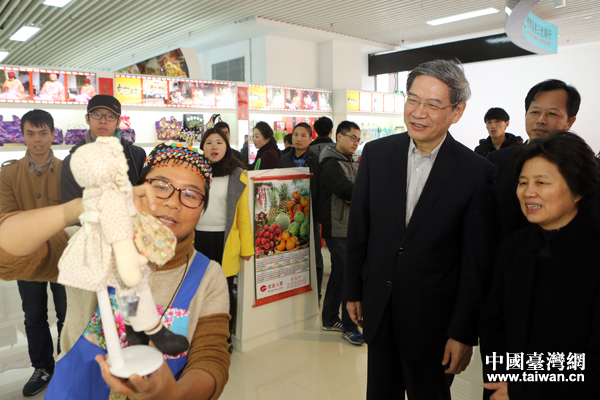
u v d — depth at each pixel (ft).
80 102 13.98
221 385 2.94
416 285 5.06
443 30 27.37
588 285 3.66
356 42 28.99
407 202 5.32
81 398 2.89
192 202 3.17
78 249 2.20
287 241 10.40
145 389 2.12
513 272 4.15
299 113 22.93
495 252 4.99
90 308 3.04
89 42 30.42
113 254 2.15
